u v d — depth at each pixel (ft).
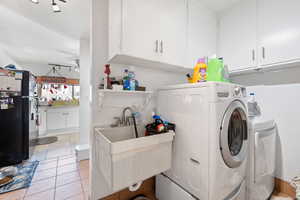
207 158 3.16
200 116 3.34
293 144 4.93
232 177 3.53
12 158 7.25
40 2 5.26
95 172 4.05
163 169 3.67
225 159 3.29
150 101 5.08
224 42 5.61
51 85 14.64
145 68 4.96
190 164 3.59
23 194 5.03
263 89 5.62
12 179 5.86
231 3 5.19
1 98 6.95
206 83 3.22
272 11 4.31
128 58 3.73
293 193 4.90
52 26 7.06
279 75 5.15
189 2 4.72
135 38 3.55
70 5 5.40
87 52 8.57
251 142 3.98
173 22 4.28
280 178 5.24
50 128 13.64
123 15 3.38
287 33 4.02
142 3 3.67
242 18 5.04
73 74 16.20
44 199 4.79
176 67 4.84
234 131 3.95
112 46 3.51
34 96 9.62
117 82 4.01
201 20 5.10
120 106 4.51
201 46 5.08
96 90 4.12
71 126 15.01
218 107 3.15
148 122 5.04
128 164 3.03
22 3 5.32
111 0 3.46
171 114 4.25
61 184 5.63
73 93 16.07
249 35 4.85
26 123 7.84
